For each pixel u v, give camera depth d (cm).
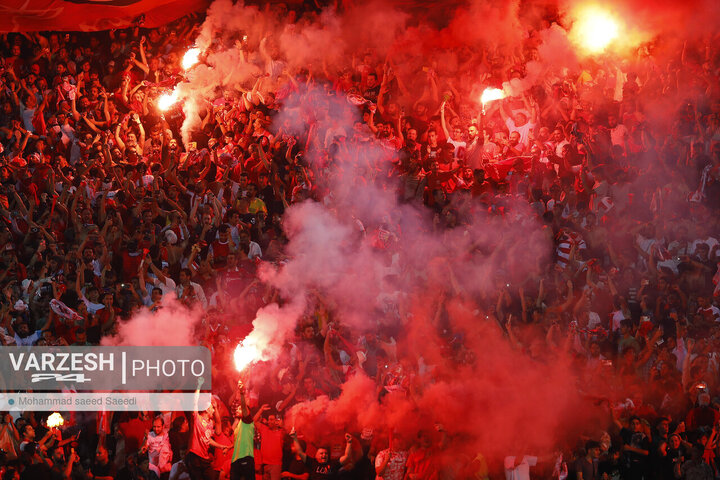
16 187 6084
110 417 4541
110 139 6625
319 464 4497
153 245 5569
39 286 5275
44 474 4238
